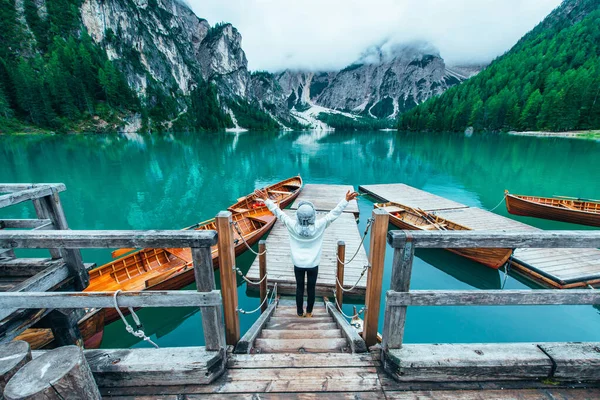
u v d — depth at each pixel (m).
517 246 2.10
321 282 6.82
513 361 2.32
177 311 6.67
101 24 100.88
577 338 5.71
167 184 21.36
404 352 2.40
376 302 2.81
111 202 16.94
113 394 2.23
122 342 5.89
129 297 2.19
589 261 7.91
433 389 2.29
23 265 3.37
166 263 7.80
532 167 27.08
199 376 2.29
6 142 45.50
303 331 3.78
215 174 25.53
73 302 2.18
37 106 61.91
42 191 3.06
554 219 12.77
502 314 6.43
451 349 2.45
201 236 2.07
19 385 1.44
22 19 84.31
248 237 9.07
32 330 3.84
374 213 2.56
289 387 2.32
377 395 2.25
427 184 21.41
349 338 3.13
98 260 9.64
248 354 2.76
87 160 30.52
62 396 1.51
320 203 14.87
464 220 11.94
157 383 2.30
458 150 41.62
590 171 24.91
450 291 2.28
